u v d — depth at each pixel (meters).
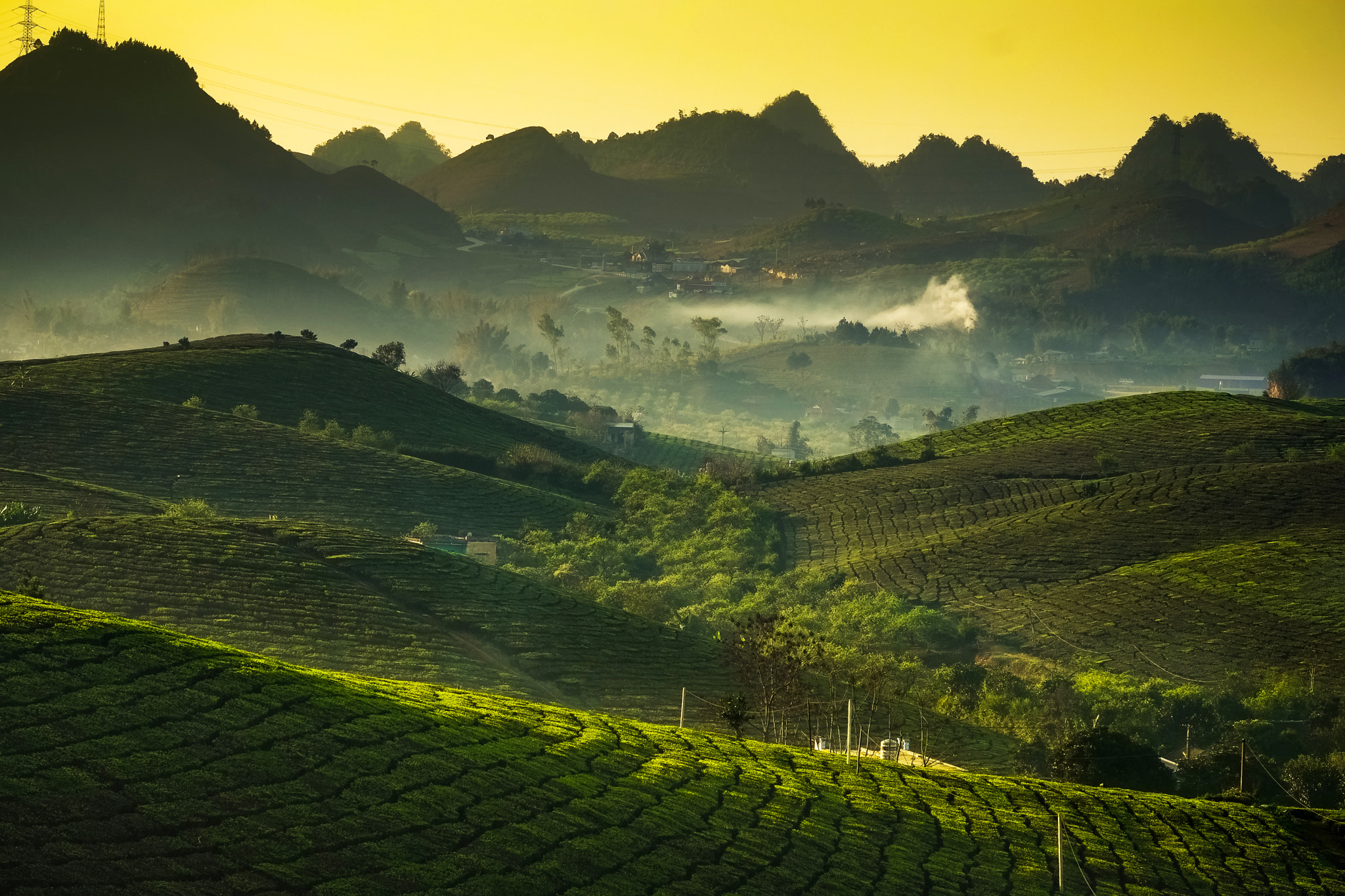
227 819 45.22
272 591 92.69
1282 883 62.59
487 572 108.25
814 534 173.88
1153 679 108.69
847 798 63.56
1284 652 113.75
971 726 96.31
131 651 55.69
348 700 58.25
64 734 47.59
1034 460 192.00
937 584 143.38
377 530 140.12
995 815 65.50
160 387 182.75
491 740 59.34
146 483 139.38
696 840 54.00
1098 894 57.25
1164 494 162.25
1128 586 134.12
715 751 67.94
